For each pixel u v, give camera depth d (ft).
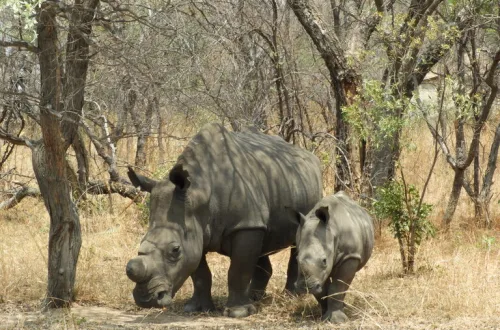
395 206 64.90
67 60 52.54
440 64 83.15
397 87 67.77
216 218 51.72
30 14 44.37
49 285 54.90
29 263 66.13
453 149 99.35
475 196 82.89
